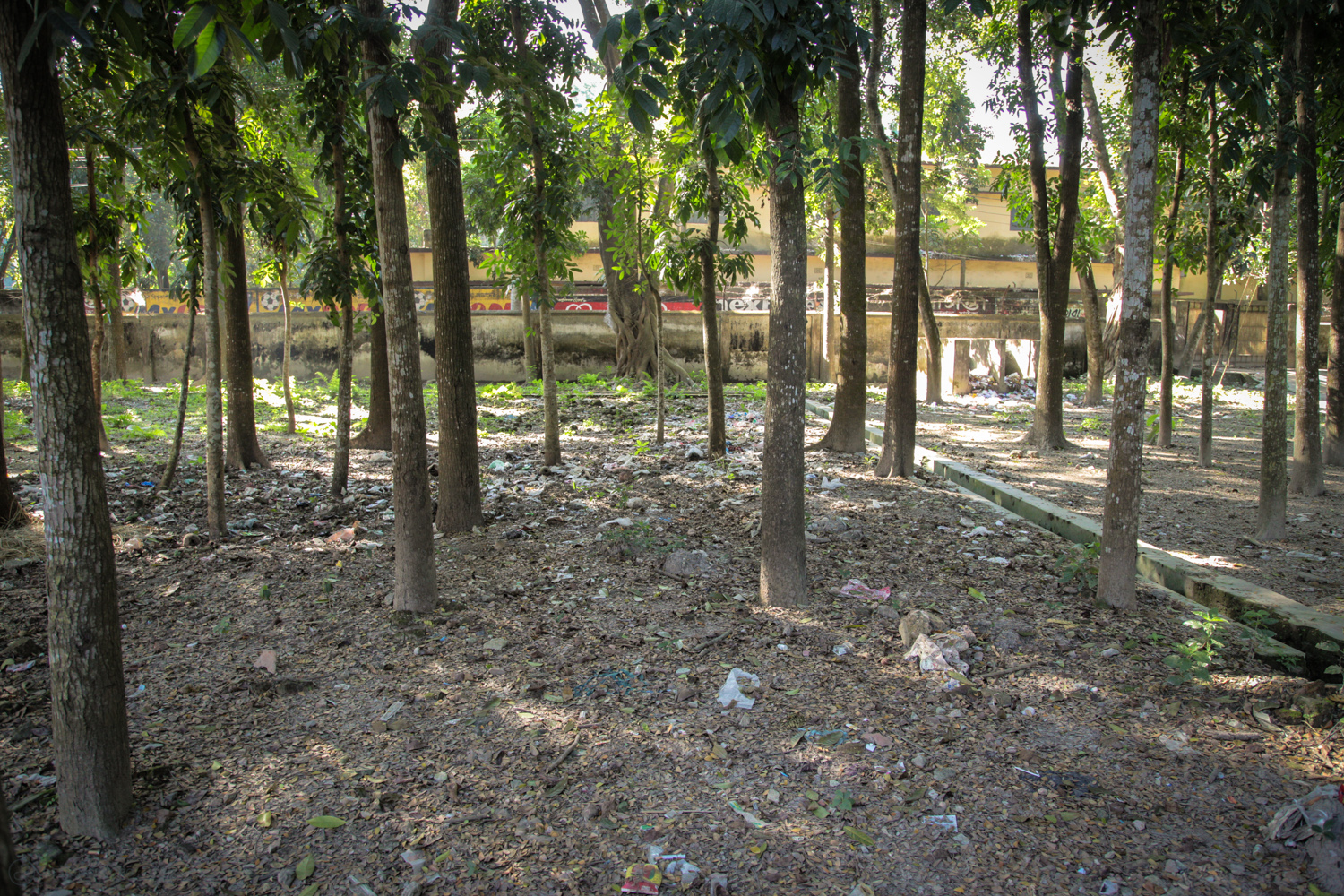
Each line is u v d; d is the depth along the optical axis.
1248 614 4.79
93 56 3.41
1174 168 10.70
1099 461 9.84
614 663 4.27
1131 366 4.86
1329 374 9.51
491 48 7.76
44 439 2.78
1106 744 3.49
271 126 8.32
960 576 5.62
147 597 5.25
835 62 4.17
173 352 19.56
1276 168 6.38
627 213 10.15
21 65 2.32
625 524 6.71
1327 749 3.41
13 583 5.45
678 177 9.83
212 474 6.46
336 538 6.50
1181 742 3.50
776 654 4.37
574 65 8.84
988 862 2.78
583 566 5.78
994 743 3.52
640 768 3.33
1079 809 3.06
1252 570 5.77
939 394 16.31
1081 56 9.62
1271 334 6.46
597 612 4.96
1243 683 4.03
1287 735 3.54
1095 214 17.75
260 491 8.26
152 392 16.94
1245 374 18.98
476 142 9.52
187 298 8.08
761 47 4.25
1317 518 7.19
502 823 2.98
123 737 2.97
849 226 9.67
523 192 9.11
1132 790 3.17
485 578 5.54
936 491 8.07
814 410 14.36
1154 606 5.09
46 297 2.70
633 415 14.01
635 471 9.16
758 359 20.44
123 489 8.18
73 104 6.09
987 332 20.83
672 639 4.57
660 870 2.72
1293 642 4.57
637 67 3.73
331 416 14.08
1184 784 3.21
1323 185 9.09
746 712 3.76
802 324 4.83
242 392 9.30
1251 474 9.10
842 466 9.23
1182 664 4.03
